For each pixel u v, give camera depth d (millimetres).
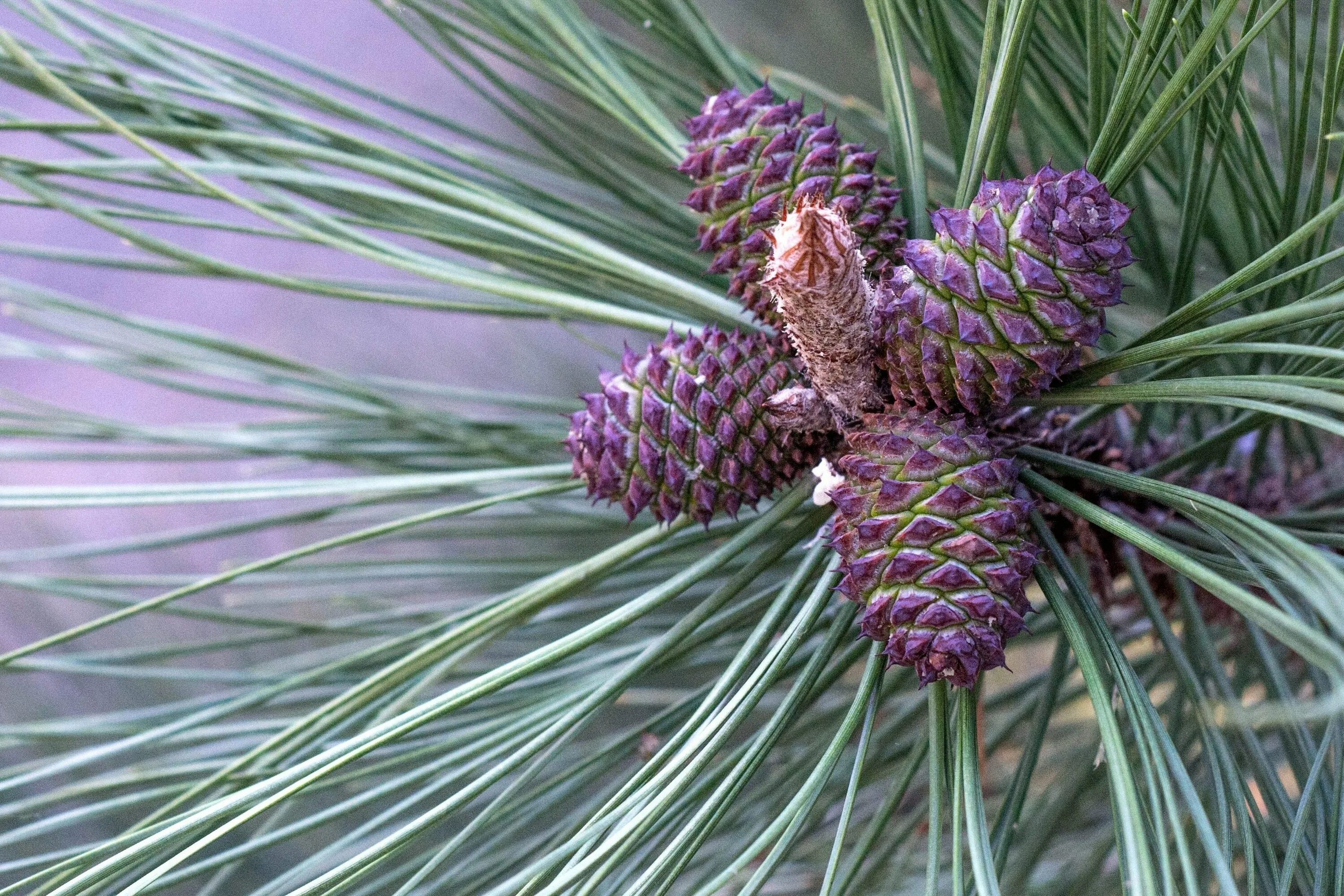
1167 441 528
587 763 514
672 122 551
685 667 541
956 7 519
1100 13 475
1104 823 551
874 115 559
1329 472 535
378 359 854
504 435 555
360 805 475
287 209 509
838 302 469
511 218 504
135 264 526
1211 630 549
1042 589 471
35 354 550
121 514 1071
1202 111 478
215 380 1144
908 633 465
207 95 507
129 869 479
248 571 479
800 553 551
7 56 503
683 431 485
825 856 549
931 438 470
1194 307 465
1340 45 465
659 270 510
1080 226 464
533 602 492
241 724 517
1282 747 540
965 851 550
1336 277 518
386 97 547
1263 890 471
